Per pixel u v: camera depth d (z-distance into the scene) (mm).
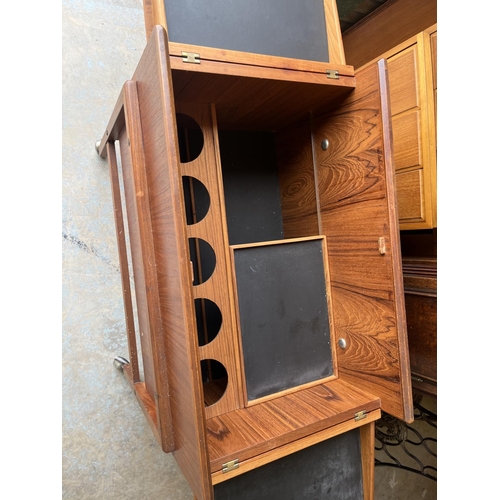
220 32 723
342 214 852
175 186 538
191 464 575
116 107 781
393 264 729
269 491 728
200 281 971
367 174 774
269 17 770
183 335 555
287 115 929
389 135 719
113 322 1121
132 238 855
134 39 1151
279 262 826
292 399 801
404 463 1677
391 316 742
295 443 684
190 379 539
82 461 1089
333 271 889
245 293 784
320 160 908
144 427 1162
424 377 879
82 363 1087
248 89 733
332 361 891
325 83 744
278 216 1072
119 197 979
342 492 820
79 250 1077
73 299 1074
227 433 683
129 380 1009
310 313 865
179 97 750
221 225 782
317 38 814
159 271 665
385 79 717
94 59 1095
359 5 1136
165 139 542
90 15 1091
